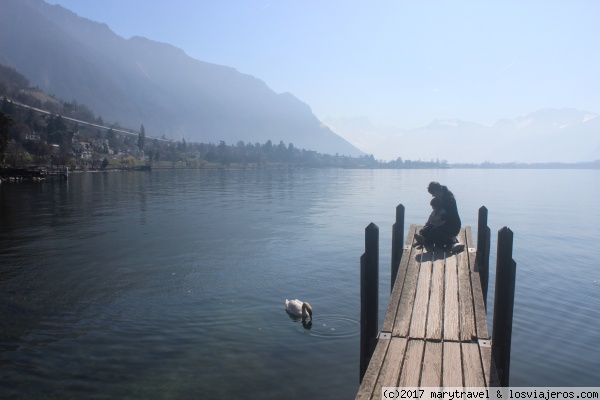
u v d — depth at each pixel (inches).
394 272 416.5
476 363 246.8
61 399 322.0
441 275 361.4
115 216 1315.2
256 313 487.5
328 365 369.1
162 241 910.4
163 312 491.2
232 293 558.3
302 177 4896.7
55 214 1358.3
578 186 3410.4
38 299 536.7
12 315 482.0
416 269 374.6
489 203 1860.2
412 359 251.8
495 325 280.2
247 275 643.5
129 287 584.4
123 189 2571.4
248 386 338.6
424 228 439.8
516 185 3540.8
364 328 298.4
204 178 4284.0
